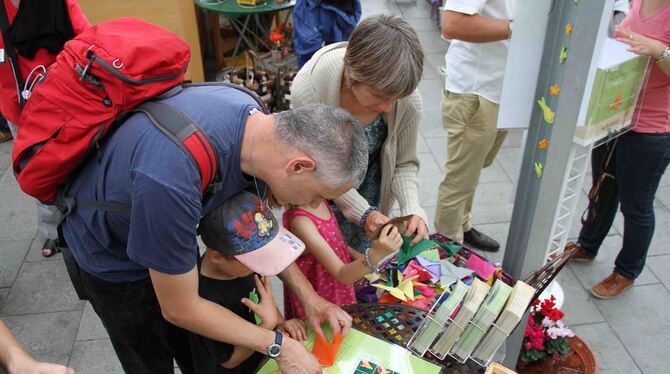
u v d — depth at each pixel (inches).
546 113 50.1
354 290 75.7
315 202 48.9
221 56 173.8
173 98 46.4
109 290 57.2
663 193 129.5
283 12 177.2
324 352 52.6
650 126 80.4
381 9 229.6
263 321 52.4
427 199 128.3
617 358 91.1
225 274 56.1
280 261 46.4
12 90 86.9
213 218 46.3
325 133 42.5
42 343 93.3
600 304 101.0
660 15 74.4
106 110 44.8
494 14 84.2
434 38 206.4
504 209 125.8
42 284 104.6
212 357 55.8
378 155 71.7
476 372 51.9
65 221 53.7
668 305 100.5
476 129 94.7
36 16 82.7
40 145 46.4
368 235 65.7
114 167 45.7
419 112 66.9
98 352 91.7
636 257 97.0
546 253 63.2
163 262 42.8
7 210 123.3
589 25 44.4
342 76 60.6
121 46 44.4
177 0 142.3
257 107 48.0
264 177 45.5
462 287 53.8
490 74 88.8
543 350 75.2
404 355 52.8
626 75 68.4
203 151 42.4
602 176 93.4
